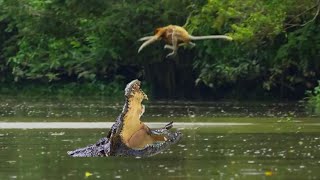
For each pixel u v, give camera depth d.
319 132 39.66
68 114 54.53
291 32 65.81
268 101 75.00
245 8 61.38
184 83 86.25
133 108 29.94
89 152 30.25
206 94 85.38
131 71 93.31
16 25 90.56
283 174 25.08
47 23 84.69
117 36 83.25
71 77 95.88
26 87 97.19
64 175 25.00
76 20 84.06
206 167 26.73
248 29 59.69
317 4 61.97
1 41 99.88
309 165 27.19
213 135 38.41
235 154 30.45
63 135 38.62
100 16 81.44
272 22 60.59
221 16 62.62
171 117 52.00
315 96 72.38
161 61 84.38
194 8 75.00
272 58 71.81
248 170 26.05
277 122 46.78
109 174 25.25
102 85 92.62
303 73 74.62
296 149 31.98
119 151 29.98
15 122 46.97
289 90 80.19
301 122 46.66
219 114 55.03
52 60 90.19
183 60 85.00
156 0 79.81
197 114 55.03
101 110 59.44
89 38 85.44
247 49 71.38
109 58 86.19
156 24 80.25
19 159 29.00
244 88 82.00
